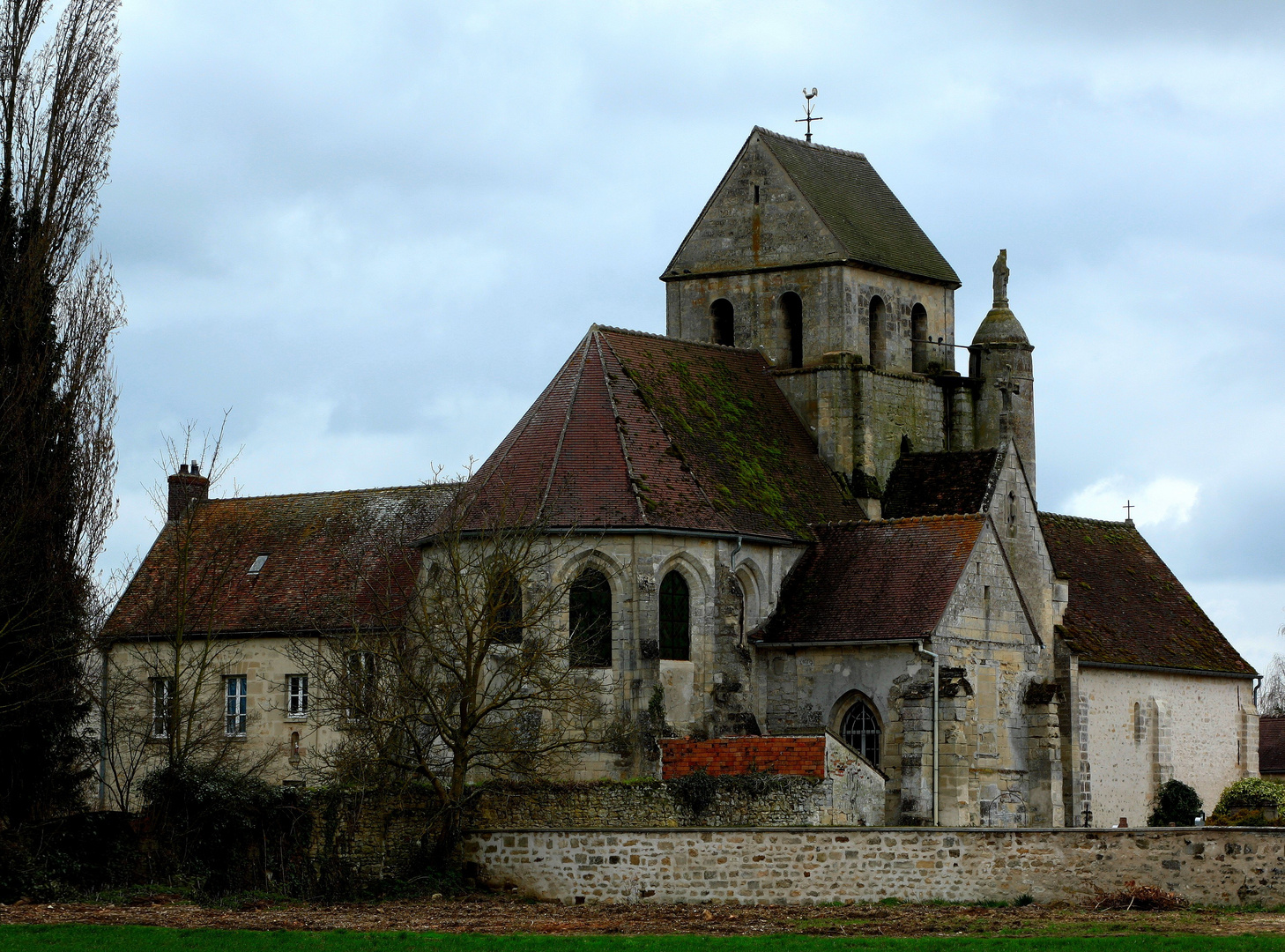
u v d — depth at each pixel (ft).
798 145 244.01
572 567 189.88
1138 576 259.60
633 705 187.01
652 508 190.70
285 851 153.79
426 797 158.40
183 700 213.66
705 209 240.73
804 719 199.11
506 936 122.52
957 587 195.93
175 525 233.35
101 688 210.38
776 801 169.48
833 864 141.08
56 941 119.34
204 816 157.69
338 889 150.10
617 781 166.20
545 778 168.86
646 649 187.83
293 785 162.40
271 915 137.80
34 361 168.55
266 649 216.95
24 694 163.12
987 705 199.93
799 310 235.20
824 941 119.34
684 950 115.55
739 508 201.67
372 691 164.14
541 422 199.00
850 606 199.21
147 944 117.91
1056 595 224.12
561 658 176.65
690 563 194.39
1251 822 221.25
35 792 164.96
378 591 215.92
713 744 179.42
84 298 174.40
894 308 239.09
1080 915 132.26
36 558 165.68
